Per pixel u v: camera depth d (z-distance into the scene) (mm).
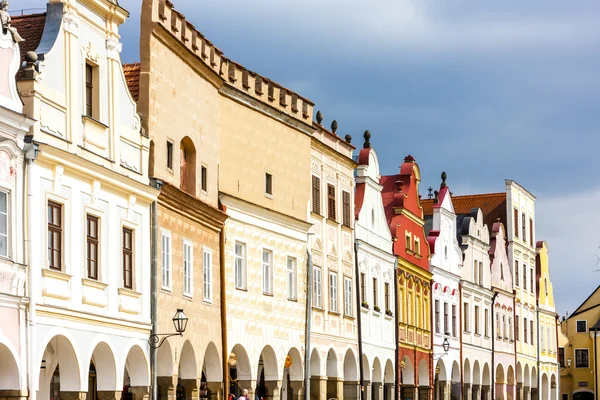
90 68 48969
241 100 63812
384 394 84188
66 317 45188
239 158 63656
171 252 54562
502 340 114875
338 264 75688
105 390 48969
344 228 77000
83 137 47500
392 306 85312
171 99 55625
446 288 98875
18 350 42062
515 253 122438
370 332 80312
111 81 50000
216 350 59219
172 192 54406
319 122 75062
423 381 92312
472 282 105750
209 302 58781
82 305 46594
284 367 68125
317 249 72688
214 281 59688
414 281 90688
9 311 41625
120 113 50656
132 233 51406
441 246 98312
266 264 66375
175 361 54094
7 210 42094
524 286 125000
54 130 45281
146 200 52469
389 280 85062
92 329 47188
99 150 48781
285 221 68188
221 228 60906
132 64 55156
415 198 92500
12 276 41875
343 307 75938
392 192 90125
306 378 69750
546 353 131250
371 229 82125
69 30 46688
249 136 64812
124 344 49750
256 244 64875
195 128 58500
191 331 56312
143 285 51844
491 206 123625
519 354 120625
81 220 46938
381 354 82062
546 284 133625
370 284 81062
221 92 61812
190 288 56594
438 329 96062
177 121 56312
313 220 72312
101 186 48594
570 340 151000
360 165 81562
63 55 46250
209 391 59531
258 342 64125
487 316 111000
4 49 42281
